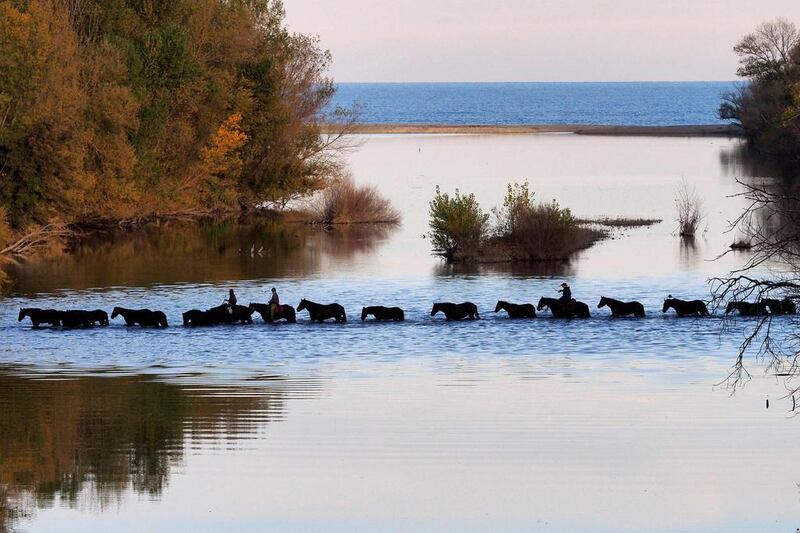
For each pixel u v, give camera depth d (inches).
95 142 7839.6
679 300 4611.2
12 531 2100.1
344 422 2871.6
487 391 3253.0
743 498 2268.7
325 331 4318.4
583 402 3110.2
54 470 2477.9
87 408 3051.2
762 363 3641.7
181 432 2778.1
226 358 3811.5
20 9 7377.0
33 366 3673.7
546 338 4151.1
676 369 3572.8
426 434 2758.4
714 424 2854.3
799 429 2792.8
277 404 3090.6
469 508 2214.6
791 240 2381.9
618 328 4340.6
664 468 2465.6
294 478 2407.7
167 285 5502.0
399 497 2281.0
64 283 5561.0
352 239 7514.8
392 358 3796.8
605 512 2187.5
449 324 4456.2
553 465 2497.5
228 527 2119.8
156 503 2252.7
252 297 5123.0
